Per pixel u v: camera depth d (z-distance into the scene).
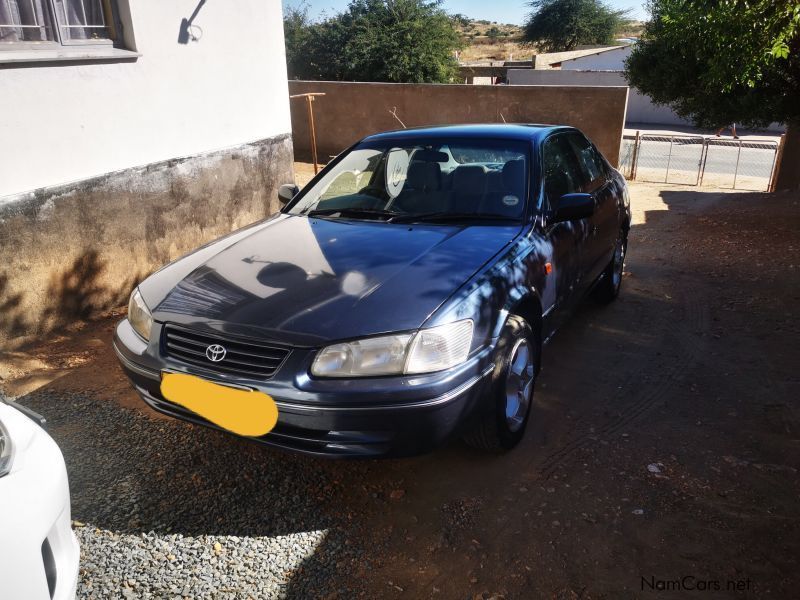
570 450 3.22
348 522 2.71
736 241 7.79
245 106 6.75
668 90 9.76
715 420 3.50
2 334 4.41
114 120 5.16
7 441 2.00
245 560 2.48
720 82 7.04
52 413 3.62
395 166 3.97
